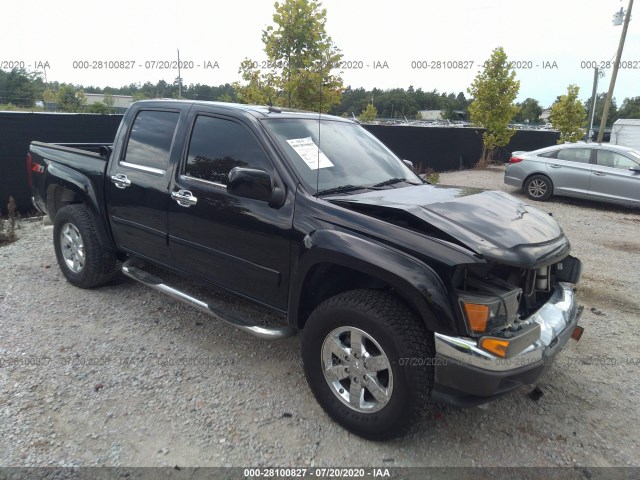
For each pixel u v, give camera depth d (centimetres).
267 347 396
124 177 425
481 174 1766
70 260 501
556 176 1147
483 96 1956
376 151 416
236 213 339
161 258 410
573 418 325
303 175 327
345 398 297
